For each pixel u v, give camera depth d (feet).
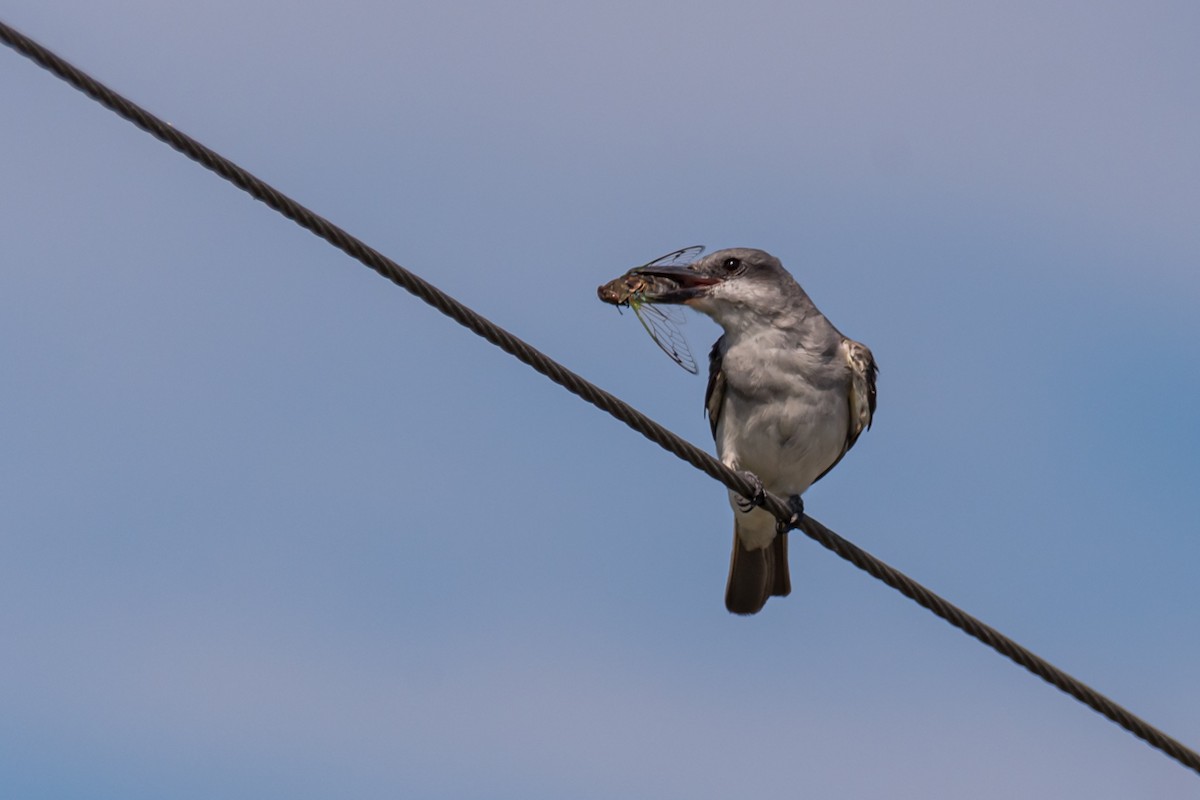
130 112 29.53
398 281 32.83
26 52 28.22
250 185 31.04
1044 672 37.22
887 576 38.81
